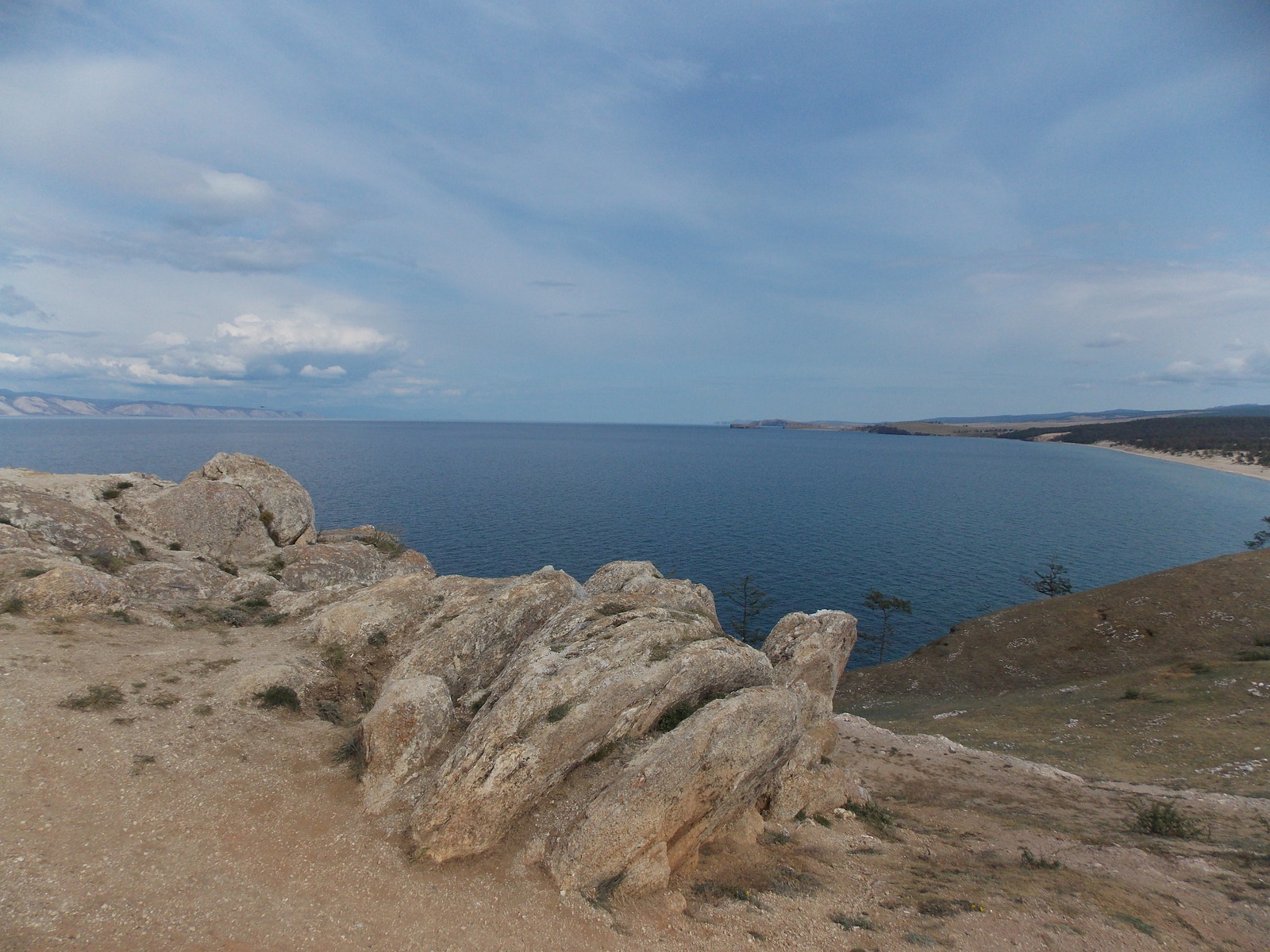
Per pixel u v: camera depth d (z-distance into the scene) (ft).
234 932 37.86
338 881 44.16
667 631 63.77
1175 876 68.59
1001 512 619.67
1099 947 50.70
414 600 89.04
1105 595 238.48
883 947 48.01
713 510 557.74
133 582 96.84
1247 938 54.85
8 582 76.59
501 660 74.49
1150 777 122.31
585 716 54.39
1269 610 203.72
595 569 331.98
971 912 54.75
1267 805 98.27
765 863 60.39
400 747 56.13
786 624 104.47
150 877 40.37
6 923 34.04
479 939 41.70
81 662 64.49
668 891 50.98
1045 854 75.15
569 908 45.75
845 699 227.20
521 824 51.72
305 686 70.03
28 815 42.96
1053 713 169.17
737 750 55.42
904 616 311.27
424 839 48.44
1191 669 179.52
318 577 121.19
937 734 163.32
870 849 69.51
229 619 89.86
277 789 52.37
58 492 114.01
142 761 51.34
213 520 121.60
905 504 652.89
